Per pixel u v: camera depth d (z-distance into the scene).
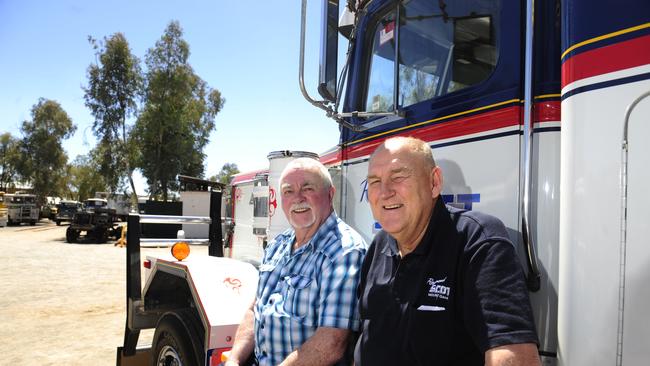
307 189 2.16
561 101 1.46
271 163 3.24
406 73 2.20
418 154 1.57
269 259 2.34
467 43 1.90
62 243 21.25
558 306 1.40
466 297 1.37
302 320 2.02
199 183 5.92
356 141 2.49
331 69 2.14
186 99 30.91
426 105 2.02
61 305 8.20
